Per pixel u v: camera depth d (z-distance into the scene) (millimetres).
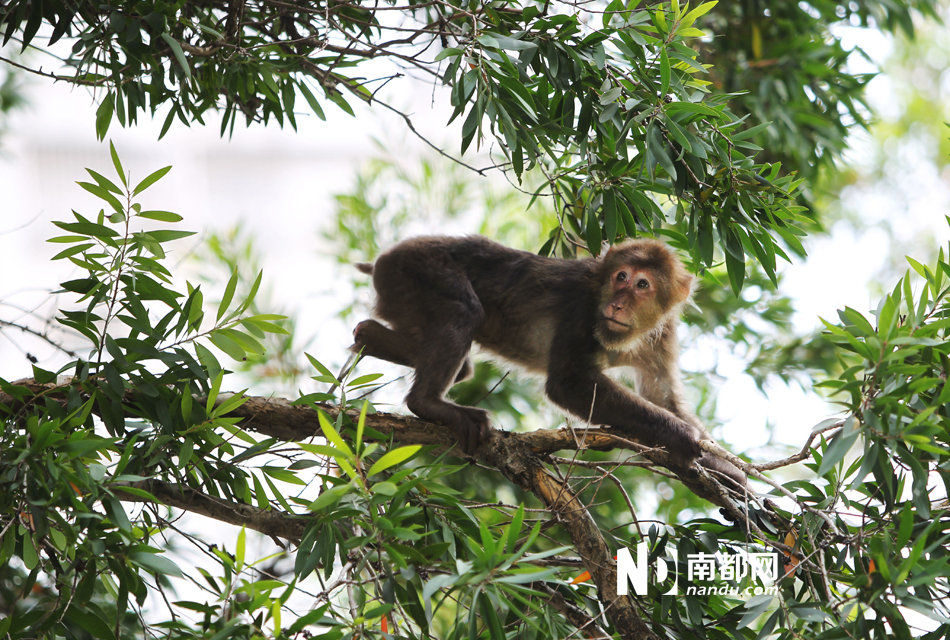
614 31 9109
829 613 7246
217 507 8148
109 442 6930
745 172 9438
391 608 6758
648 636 8289
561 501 8898
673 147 9062
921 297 7531
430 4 9148
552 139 9391
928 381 6891
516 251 11695
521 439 9438
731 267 9578
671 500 14414
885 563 6742
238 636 6523
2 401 7902
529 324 11398
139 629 8930
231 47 9945
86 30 9281
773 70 15469
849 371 7078
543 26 9047
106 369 7680
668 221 11289
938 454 7227
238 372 14875
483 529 6570
